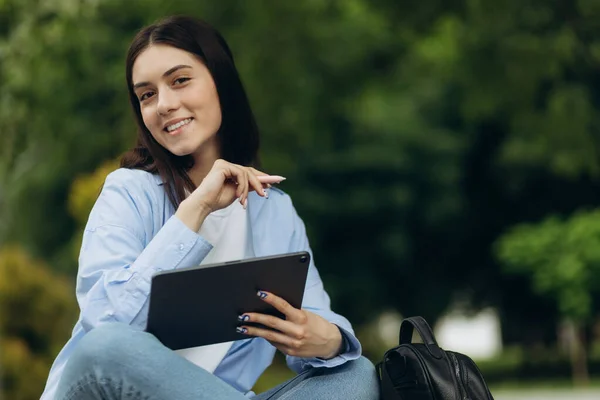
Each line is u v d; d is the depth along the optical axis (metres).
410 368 2.57
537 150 19.33
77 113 14.83
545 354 25.69
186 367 2.26
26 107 10.52
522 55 12.71
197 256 2.44
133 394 2.24
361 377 2.57
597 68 14.89
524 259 18.98
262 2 12.75
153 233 2.68
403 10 13.83
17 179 17.62
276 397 2.58
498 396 15.89
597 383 19.81
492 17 12.55
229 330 2.41
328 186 20.33
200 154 2.87
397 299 23.91
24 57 10.05
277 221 2.85
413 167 20.30
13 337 10.10
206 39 2.77
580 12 13.40
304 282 2.40
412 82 20.08
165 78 2.71
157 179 2.74
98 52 14.32
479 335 38.44
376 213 20.89
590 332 24.55
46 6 9.63
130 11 12.95
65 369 2.30
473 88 13.52
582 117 14.68
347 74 17.03
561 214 22.36
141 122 2.81
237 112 2.87
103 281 2.42
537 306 24.98
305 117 14.90
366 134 19.78
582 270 18.50
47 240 19.30
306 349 2.47
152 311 2.26
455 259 23.84
